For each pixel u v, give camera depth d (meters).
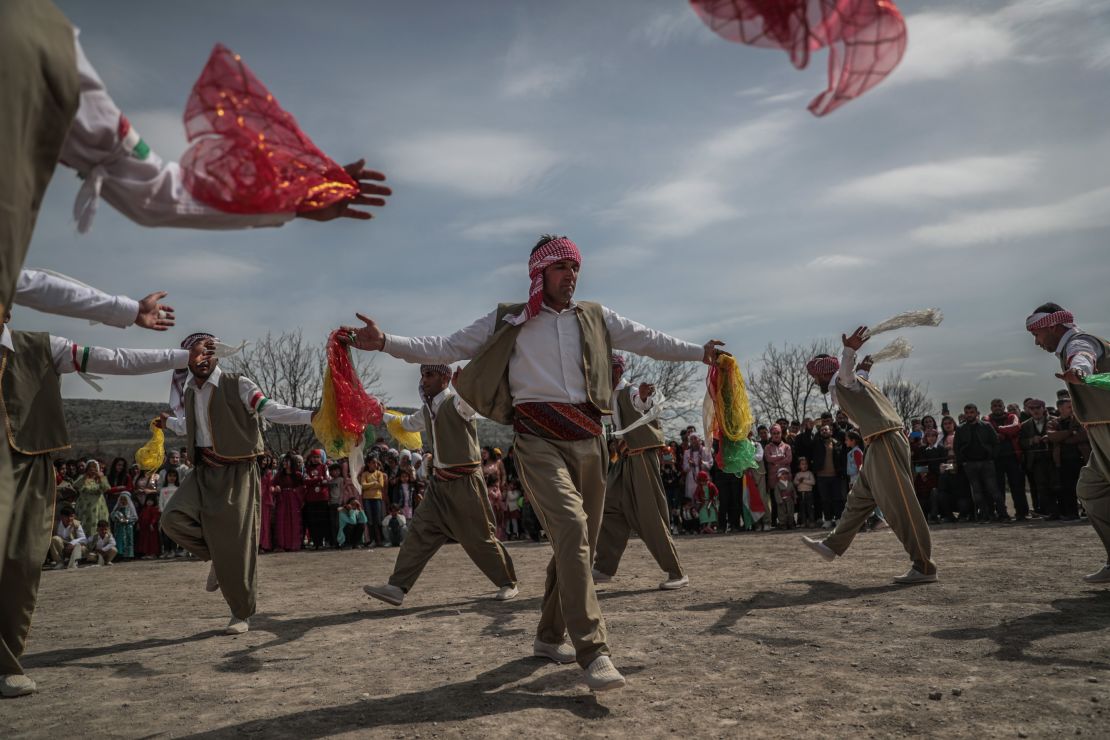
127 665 4.50
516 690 3.48
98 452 22.48
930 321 5.95
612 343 3.91
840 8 2.37
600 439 3.73
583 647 3.28
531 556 10.80
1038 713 2.86
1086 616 4.38
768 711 3.03
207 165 2.46
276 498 14.90
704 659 3.89
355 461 5.27
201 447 5.42
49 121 2.20
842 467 13.35
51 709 3.58
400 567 6.24
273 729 3.11
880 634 4.23
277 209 2.53
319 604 6.77
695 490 14.31
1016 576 5.91
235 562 5.34
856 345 6.00
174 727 3.21
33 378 3.93
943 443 13.10
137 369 4.29
